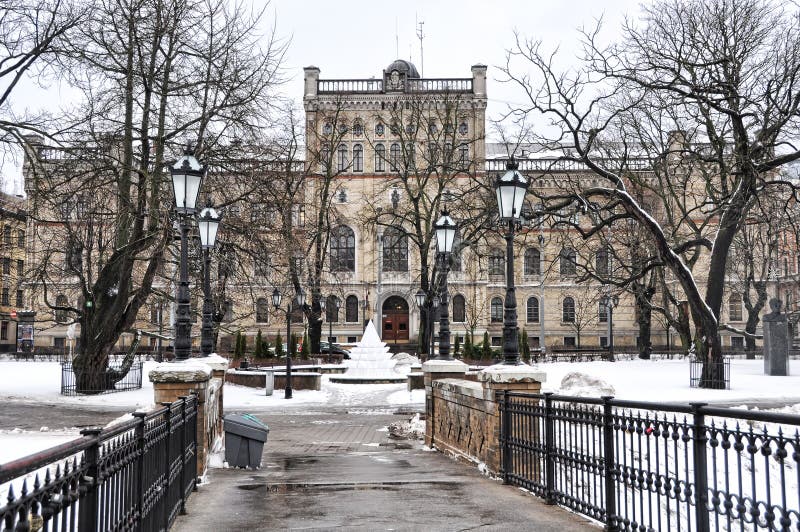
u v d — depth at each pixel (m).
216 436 14.62
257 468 13.18
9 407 24.61
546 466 9.15
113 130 27.31
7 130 23.66
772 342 32.50
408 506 8.82
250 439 13.20
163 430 6.86
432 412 16.80
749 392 24.69
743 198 26.22
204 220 17.77
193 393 10.40
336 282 61.84
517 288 73.62
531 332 73.12
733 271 57.06
